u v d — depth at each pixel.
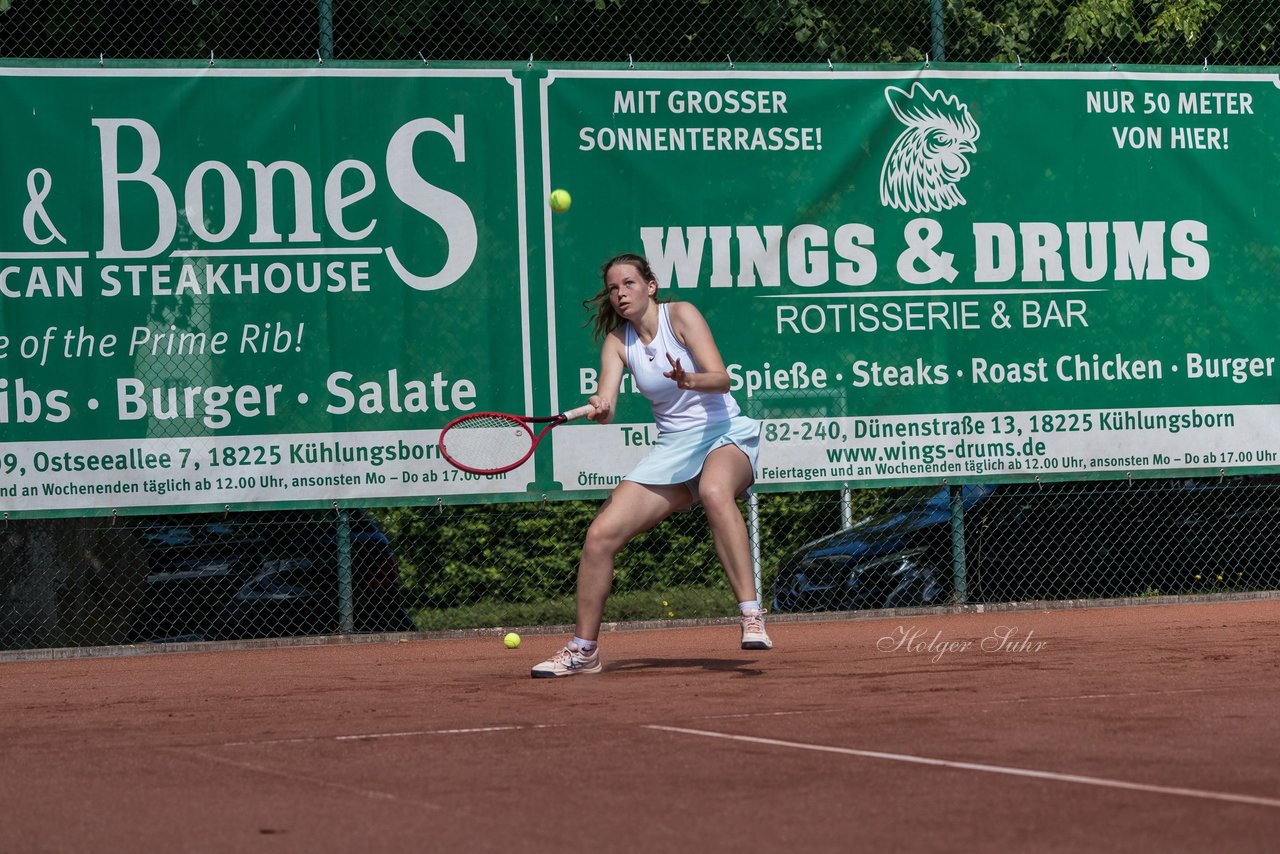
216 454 17.89
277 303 18.05
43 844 6.93
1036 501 20.88
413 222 18.31
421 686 13.19
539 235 18.55
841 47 21.45
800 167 19.08
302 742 9.80
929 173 19.38
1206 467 20.05
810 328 19.05
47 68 17.69
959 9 21.36
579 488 18.55
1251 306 20.19
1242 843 6.33
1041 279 19.62
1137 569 21.11
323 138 18.16
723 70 18.92
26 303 17.61
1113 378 19.80
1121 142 19.89
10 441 17.53
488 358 18.44
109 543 20.31
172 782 8.46
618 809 7.34
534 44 21.53
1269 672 12.59
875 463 19.17
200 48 20.77
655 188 18.80
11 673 16.19
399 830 7.00
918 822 6.89
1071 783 7.68
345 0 20.72
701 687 12.29
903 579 20.41
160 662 16.98
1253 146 20.27
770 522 24.80
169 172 17.89
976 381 19.44
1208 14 23.06
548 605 24.89
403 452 18.25
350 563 18.64
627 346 13.38
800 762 8.48
